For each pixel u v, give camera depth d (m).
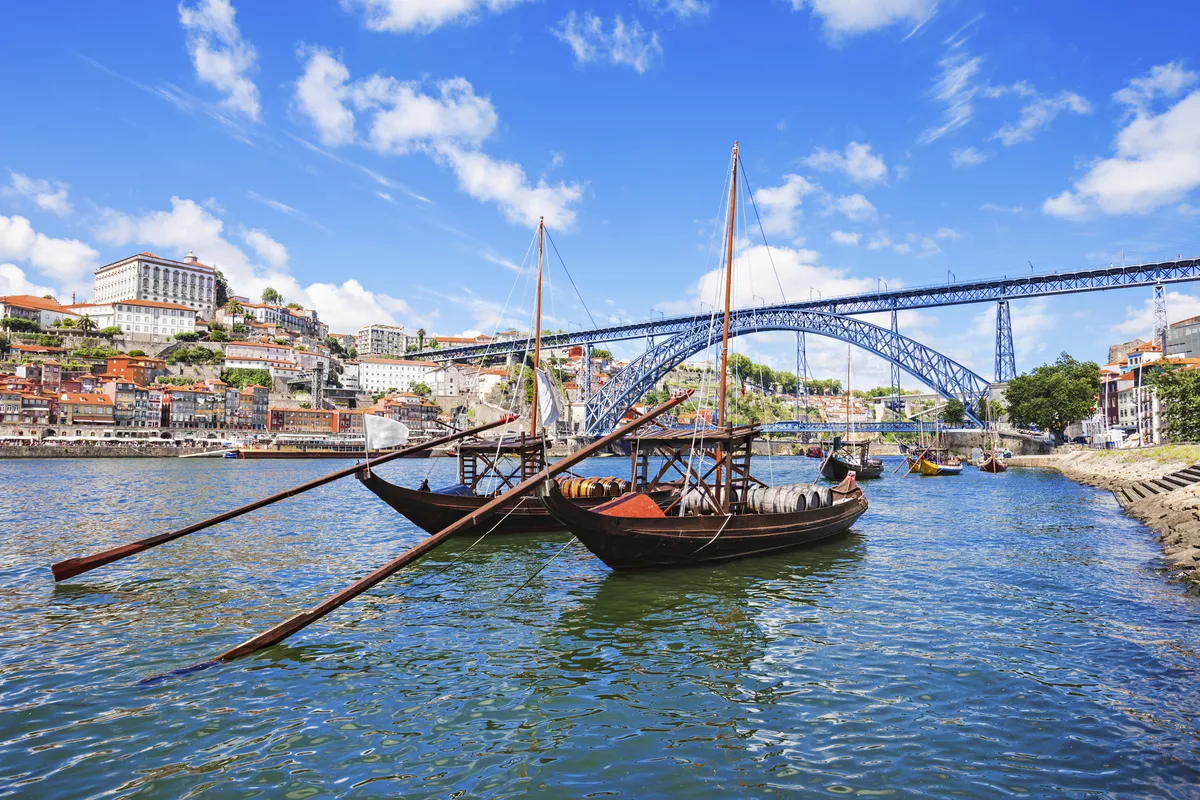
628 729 10.05
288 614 16.33
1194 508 27.16
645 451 25.27
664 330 161.38
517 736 9.82
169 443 138.50
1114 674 12.05
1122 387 123.62
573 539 29.05
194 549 25.36
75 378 145.88
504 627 15.38
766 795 8.13
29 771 8.71
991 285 120.94
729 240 32.59
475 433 29.95
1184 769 8.62
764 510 25.66
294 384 188.88
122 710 10.67
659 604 17.44
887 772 8.67
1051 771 8.64
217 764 8.95
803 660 13.08
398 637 14.60
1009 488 62.03
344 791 8.27
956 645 13.95
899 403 161.00
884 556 24.72
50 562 22.42
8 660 12.90
